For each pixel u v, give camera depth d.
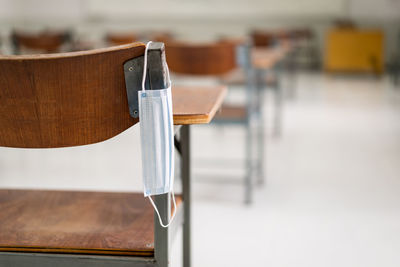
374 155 3.63
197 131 4.53
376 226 2.31
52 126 0.83
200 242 2.13
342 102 6.05
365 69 8.98
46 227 1.08
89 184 2.98
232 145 3.99
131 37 4.47
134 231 1.05
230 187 2.93
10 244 0.99
